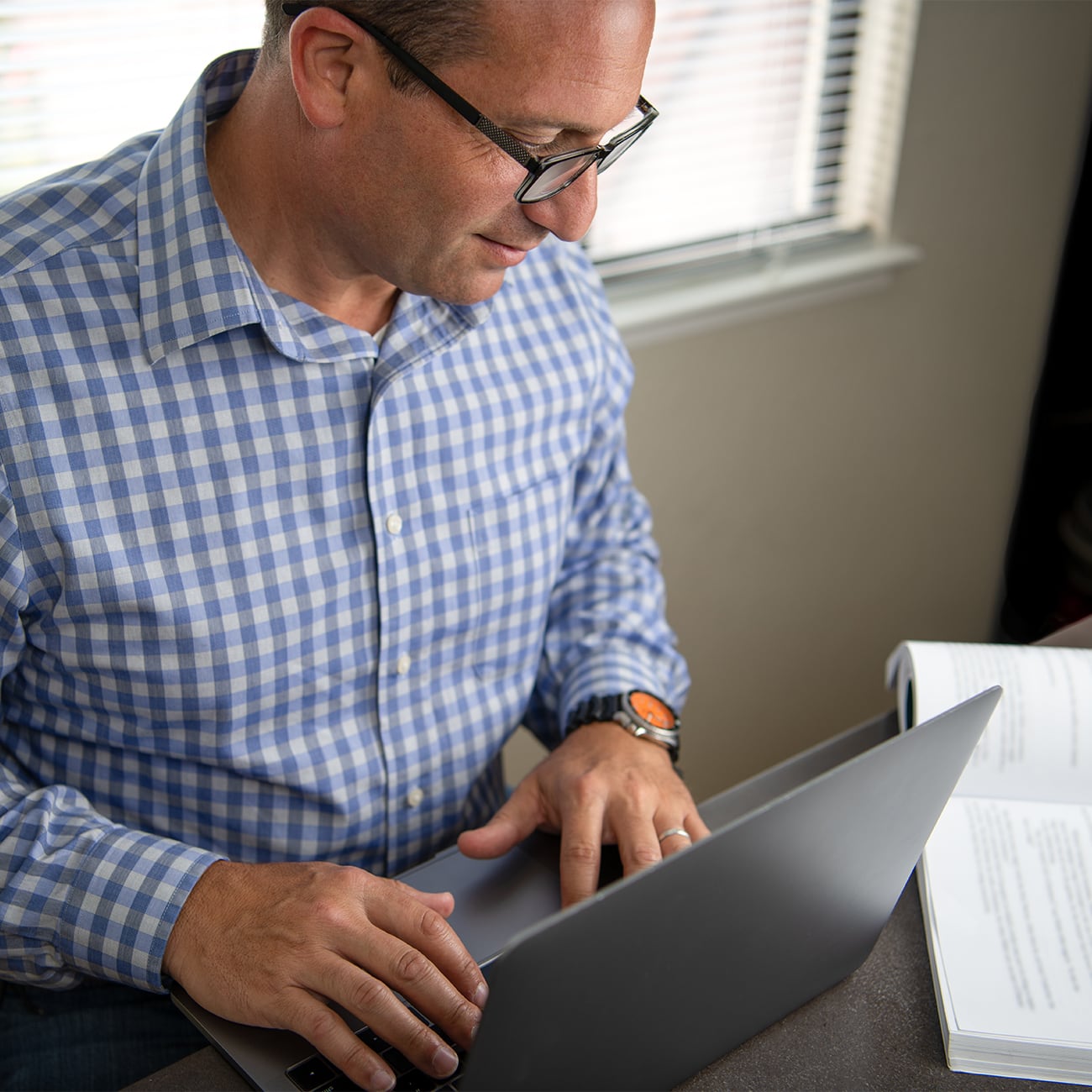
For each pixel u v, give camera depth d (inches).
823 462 77.7
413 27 28.3
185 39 51.3
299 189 33.8
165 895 32.6
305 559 36.7
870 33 69.1
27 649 36.3
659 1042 26.1
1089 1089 28.4
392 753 40.3
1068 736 36.4
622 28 27.9
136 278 34.3
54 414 32.9
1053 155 76.7
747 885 24.6
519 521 41.7
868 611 85.6
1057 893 33.0
